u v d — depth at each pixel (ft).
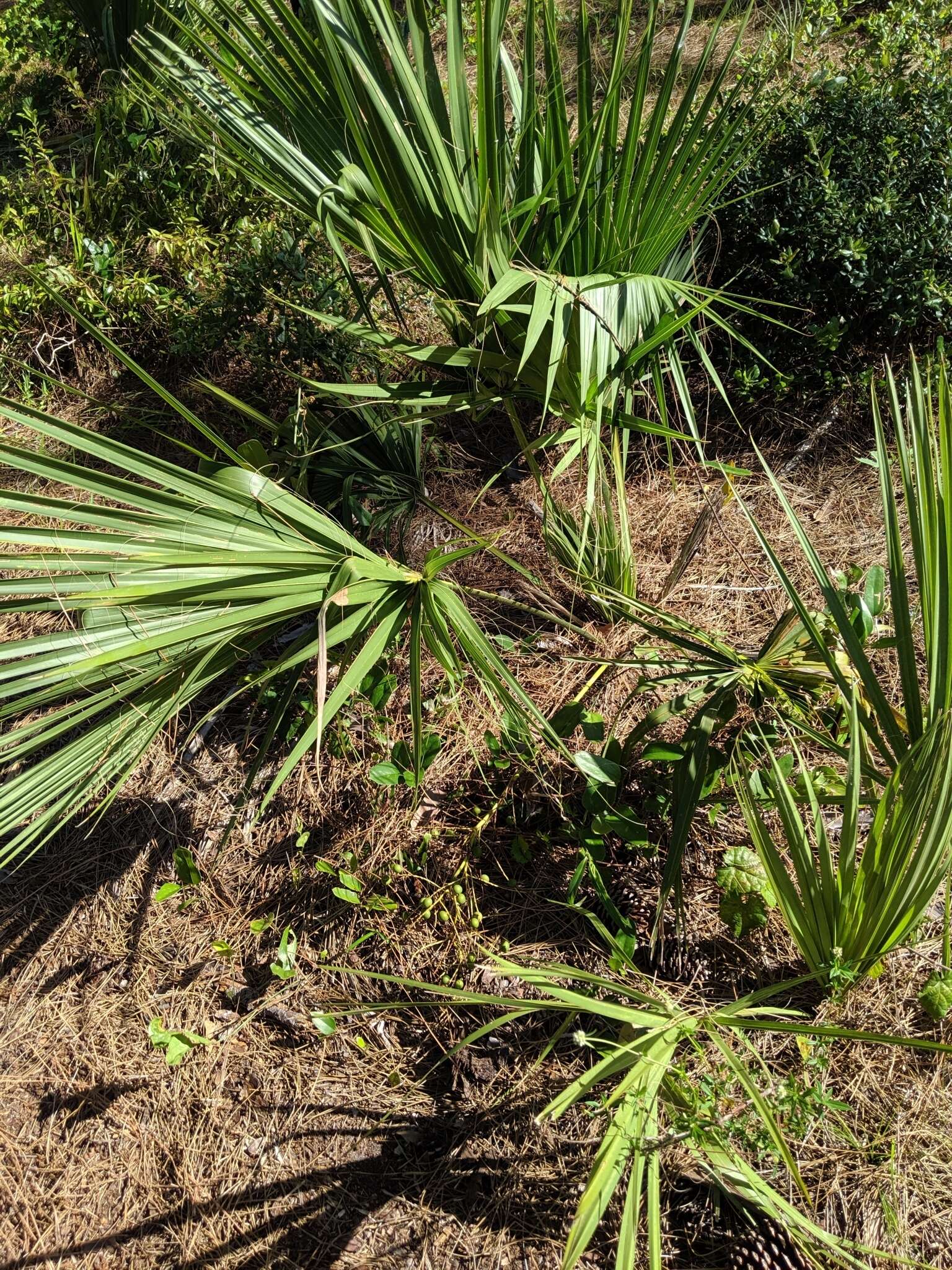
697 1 16.44
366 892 8.16
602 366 7.50
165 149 12.87
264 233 11.43
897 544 6.36
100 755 6.80
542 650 9.41
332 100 7.26
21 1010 8.24
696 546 9.11
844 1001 7.03
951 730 5.50
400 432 9.74
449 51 7.02
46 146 15.49
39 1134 7.61
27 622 10.52
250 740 9.23
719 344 10.85
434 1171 6.97
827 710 7.93
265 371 11.35
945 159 10.43
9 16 17.72
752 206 10.42
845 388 10.68
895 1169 6.38
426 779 8.64
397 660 9.46
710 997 7.30
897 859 5.97
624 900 7.79
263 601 6.73
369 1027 7.62
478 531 10.46
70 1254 7.07
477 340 7.88
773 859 6.41
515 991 7.49
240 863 8.59
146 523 6.48
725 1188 6.24
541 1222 6.64
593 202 7.55
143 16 14.05
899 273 10.11
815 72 12.39
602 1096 6.75
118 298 11.89
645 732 7.75
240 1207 7.06
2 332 12.48
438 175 6.99
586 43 7.20
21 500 6.14
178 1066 7.71
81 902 8.69
